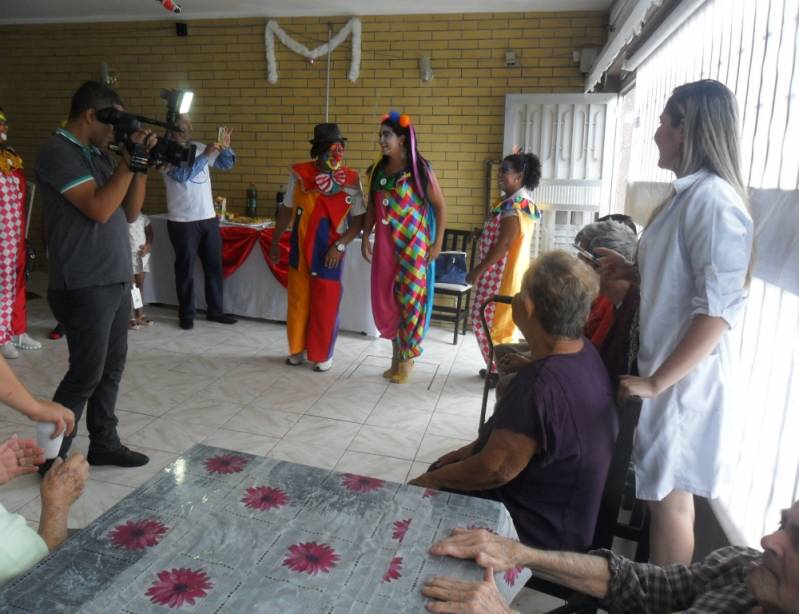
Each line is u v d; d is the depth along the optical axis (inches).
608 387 57.6
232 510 43.1
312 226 145.9
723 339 62.7
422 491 47.1
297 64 215.8
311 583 36.2
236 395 137.1
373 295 143.5
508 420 53.7
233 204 231.1
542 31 198.8
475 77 205.5
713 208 57.4
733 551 45.2
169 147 86.1
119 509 42.6
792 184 61.5
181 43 222.8
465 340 188.5
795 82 62.2
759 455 67.0
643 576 45.5
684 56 114.0
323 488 46.5
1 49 239.1
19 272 149.8
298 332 153.8
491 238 140.9
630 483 76.0
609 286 71.7
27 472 49.4
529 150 199.8
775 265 58.7
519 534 56.7
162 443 113.2
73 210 87.9
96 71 232.5
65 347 163.9
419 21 205.3
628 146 190.7
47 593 34.3
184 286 184.2
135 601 34.0
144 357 159.8
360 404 135.0
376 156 216.5
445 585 36.4
